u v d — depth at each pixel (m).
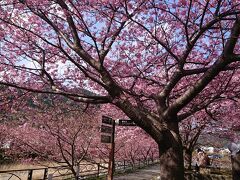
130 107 6.77
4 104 8.42
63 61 9.64
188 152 18.05
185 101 6.83
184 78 10.13
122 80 10.09
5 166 19.53
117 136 18.00
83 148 16.88
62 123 15.06
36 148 16.95
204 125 14.84
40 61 8.43
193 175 14.97
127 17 7.31
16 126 16.97
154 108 10.56
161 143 6.82
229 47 6.22
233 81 9.66
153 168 26.91
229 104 12.55
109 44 7.42
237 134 16.88
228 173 16.62
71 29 7.41
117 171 21.03
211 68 6.46
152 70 10.07
